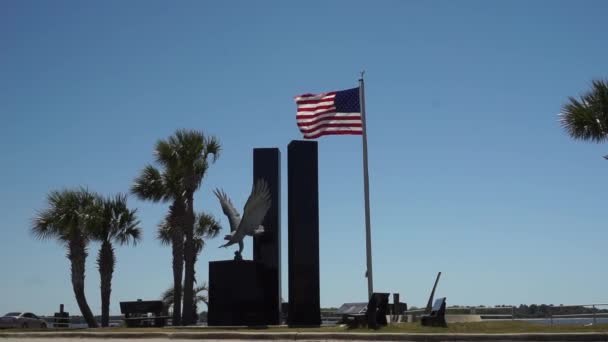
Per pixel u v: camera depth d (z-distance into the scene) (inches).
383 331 808.9
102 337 917.8
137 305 1295.5
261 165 1125.1
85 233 1408.7
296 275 1059.9
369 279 968.3
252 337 823.7
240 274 1037.2
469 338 728.3
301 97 1064.2
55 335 959.6
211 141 1425.9
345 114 1040.8
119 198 1453.0
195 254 1748.3
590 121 941.8
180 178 1414.9
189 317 1347.2
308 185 1090.7
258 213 1048.2
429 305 938.1
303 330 880.9
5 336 968.9
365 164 1011.9
